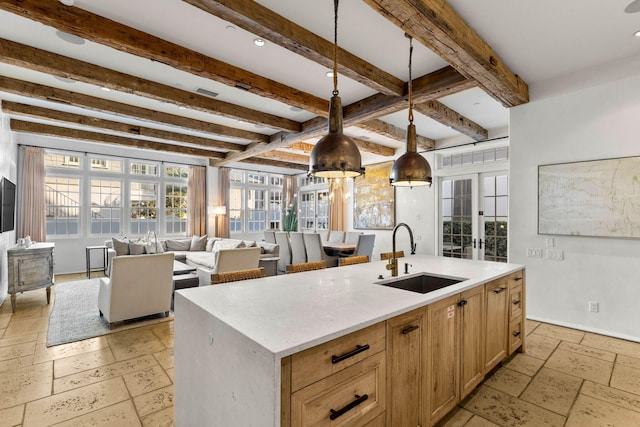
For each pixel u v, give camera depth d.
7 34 2.79
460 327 2.03
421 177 2.63
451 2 2.32
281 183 10.56
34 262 4.21
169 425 1.89
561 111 3.52
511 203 3.91
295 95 3.92
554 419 1.96
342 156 2.07
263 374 1.10
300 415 1.14
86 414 1.98
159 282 3.68
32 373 2.49
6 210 4.37
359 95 4.13
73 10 2.40
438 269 2.71
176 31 2.74
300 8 2.38
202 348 1.53
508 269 2.71
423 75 3.52
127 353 2.86
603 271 3.28
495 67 3.00
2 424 1.88
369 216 7.82
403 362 1.59
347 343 1.31
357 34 2.74
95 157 7.08
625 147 3.11
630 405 2.10
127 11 2.47
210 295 1.79
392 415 1.53
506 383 2.38
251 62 3.28
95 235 7.05
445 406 1.89
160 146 7.06
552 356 2.83
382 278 2.32
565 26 2.61
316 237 5.90
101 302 3.73
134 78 3.66
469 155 6.06
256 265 4.55
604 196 3.23
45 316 3.86
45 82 3.87
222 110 4.45
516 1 2.30
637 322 3.10
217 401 1.39
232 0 2.17
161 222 8.03
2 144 4.52
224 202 8.84
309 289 1.96
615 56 3.11
